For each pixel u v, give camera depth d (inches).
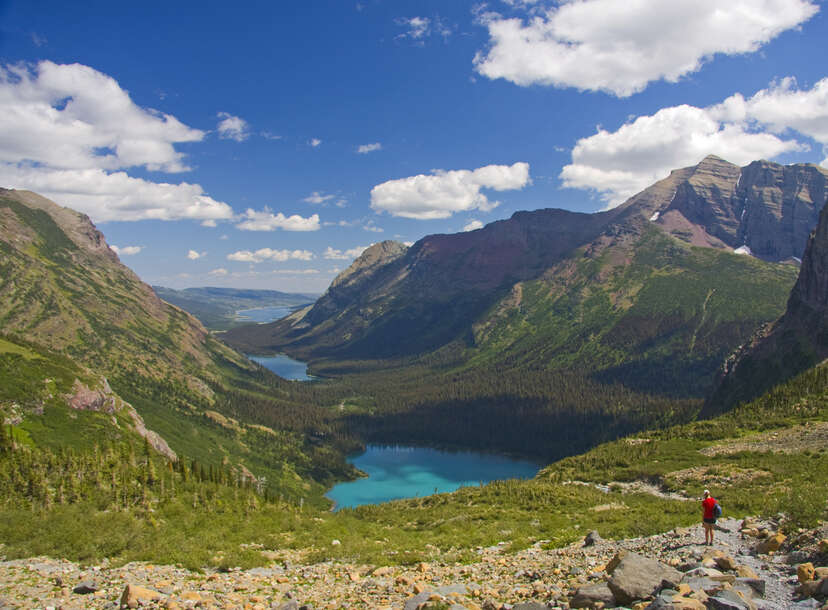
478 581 975.6
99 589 952.3
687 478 3139.8
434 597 780.0
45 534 1411.2
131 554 1241.4
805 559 745.6
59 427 5029.5
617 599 650.2
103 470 3004.4
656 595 632.4
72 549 1273.4
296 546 1608.0
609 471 3828.7
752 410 4963.1
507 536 1689.2
